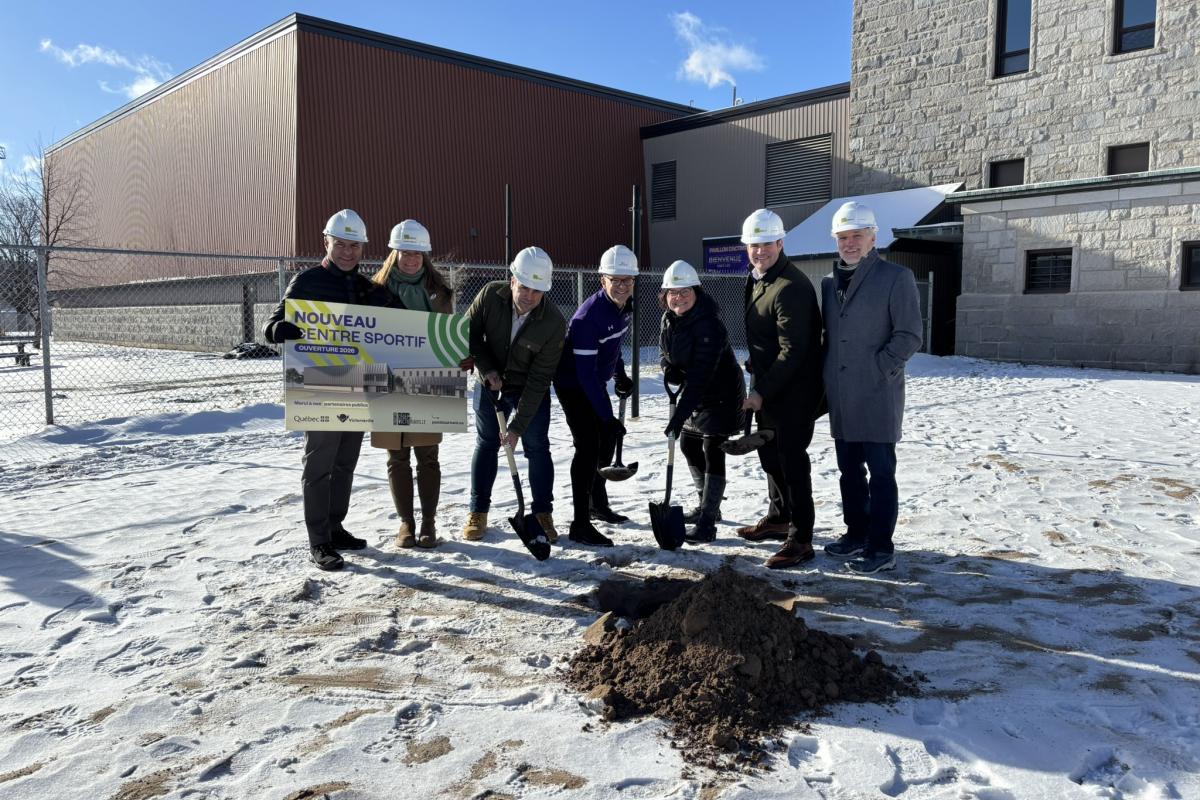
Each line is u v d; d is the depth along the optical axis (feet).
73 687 10.18
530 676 10.54
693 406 15.12
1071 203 54.03
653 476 22.44
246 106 72.08
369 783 8.12
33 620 12.34
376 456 25.53
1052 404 36.96
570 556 15.49
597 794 7.94
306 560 15.23
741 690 9.56
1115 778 8.16
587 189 83.82
